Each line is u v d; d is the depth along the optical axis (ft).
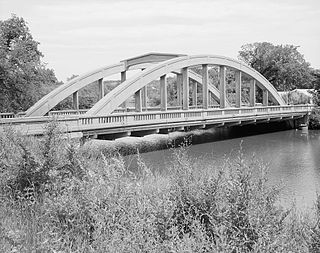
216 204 15.57
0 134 28.02
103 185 17.87
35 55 94.07
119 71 119.96
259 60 276.82
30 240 14.30
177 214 15.39
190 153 86.53
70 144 23.52
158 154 80.07
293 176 61.05
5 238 13.35
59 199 17.25
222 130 144.56
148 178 24.07
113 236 13.56
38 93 102.53
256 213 14.10
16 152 24.20
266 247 12.80
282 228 14.88
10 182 21.09
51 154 21.94
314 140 119.44
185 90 113.91
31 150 22.85
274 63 272.10
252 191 15.17
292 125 164.55
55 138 23.68
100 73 113.39
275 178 58.29
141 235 12.95
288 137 128.88
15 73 86.79
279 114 143.64
